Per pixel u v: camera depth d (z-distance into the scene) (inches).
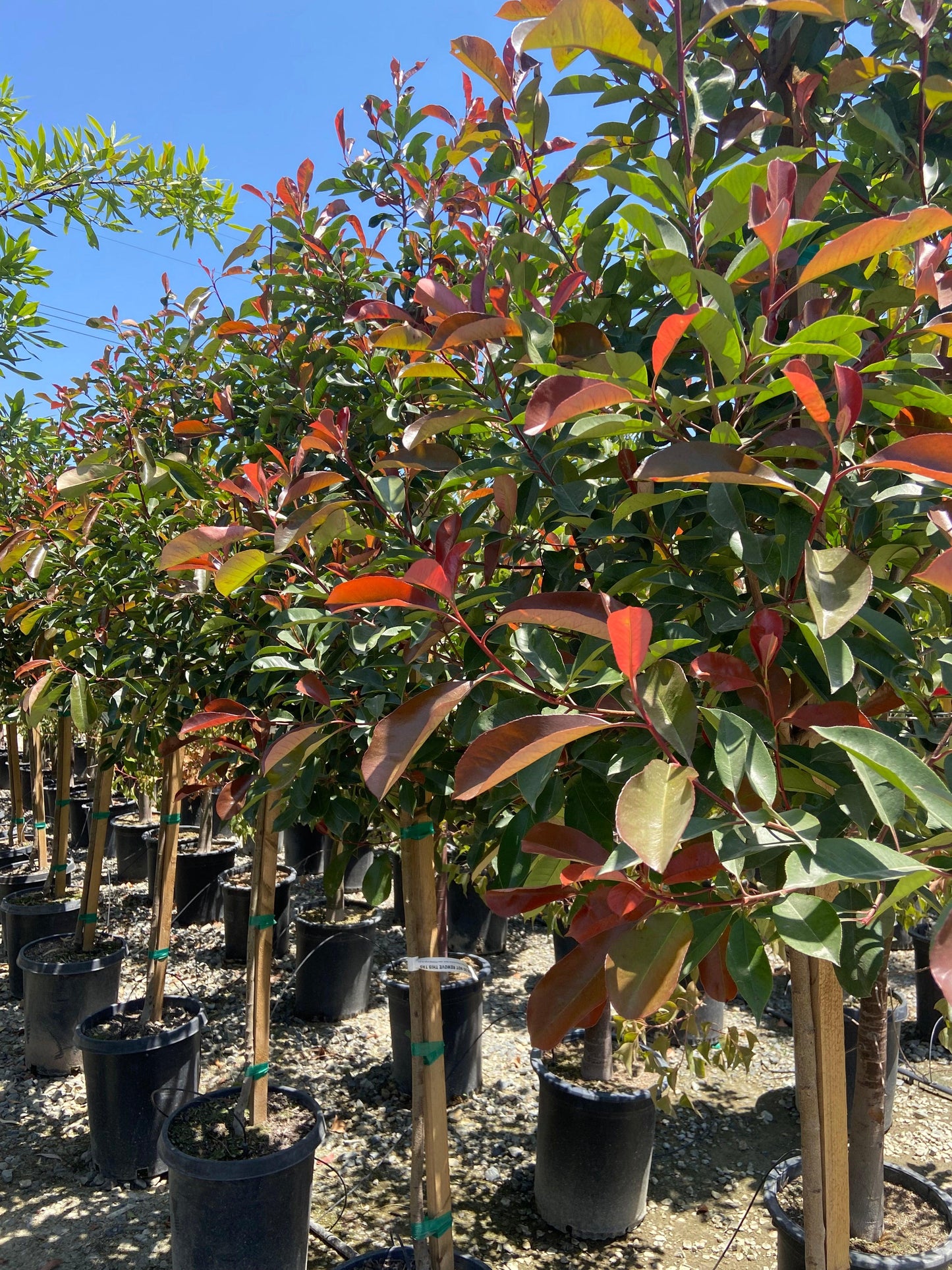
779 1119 139.7
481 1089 148.3
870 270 56.9
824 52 61.6
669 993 36.1
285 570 83.0
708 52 67.6
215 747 114.3
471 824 86.7
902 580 52.3
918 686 52.3
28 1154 129.8
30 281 178.5
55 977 150.9
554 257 62.1
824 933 34.4
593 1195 108.9
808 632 37.7
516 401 57.2
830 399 50.1
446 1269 79.7
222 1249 92.7
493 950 210.4
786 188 43.0
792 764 46.1
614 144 65.5
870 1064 80.3
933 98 60.0
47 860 255.1
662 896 36.9
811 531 38.8
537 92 63.8
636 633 33.7
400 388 81.9
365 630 59.1
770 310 41.8
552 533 64.7
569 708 42.7
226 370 104.4
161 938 129.4
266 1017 102.2
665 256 42.7
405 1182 122.9
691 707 38.1
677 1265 106.7
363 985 176.6
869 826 41.7
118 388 126.5
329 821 77.5
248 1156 96.0
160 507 101.7
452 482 52.1
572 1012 38.3
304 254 97.0
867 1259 74.2
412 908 81.7
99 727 159.0
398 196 97.8
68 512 111.9
